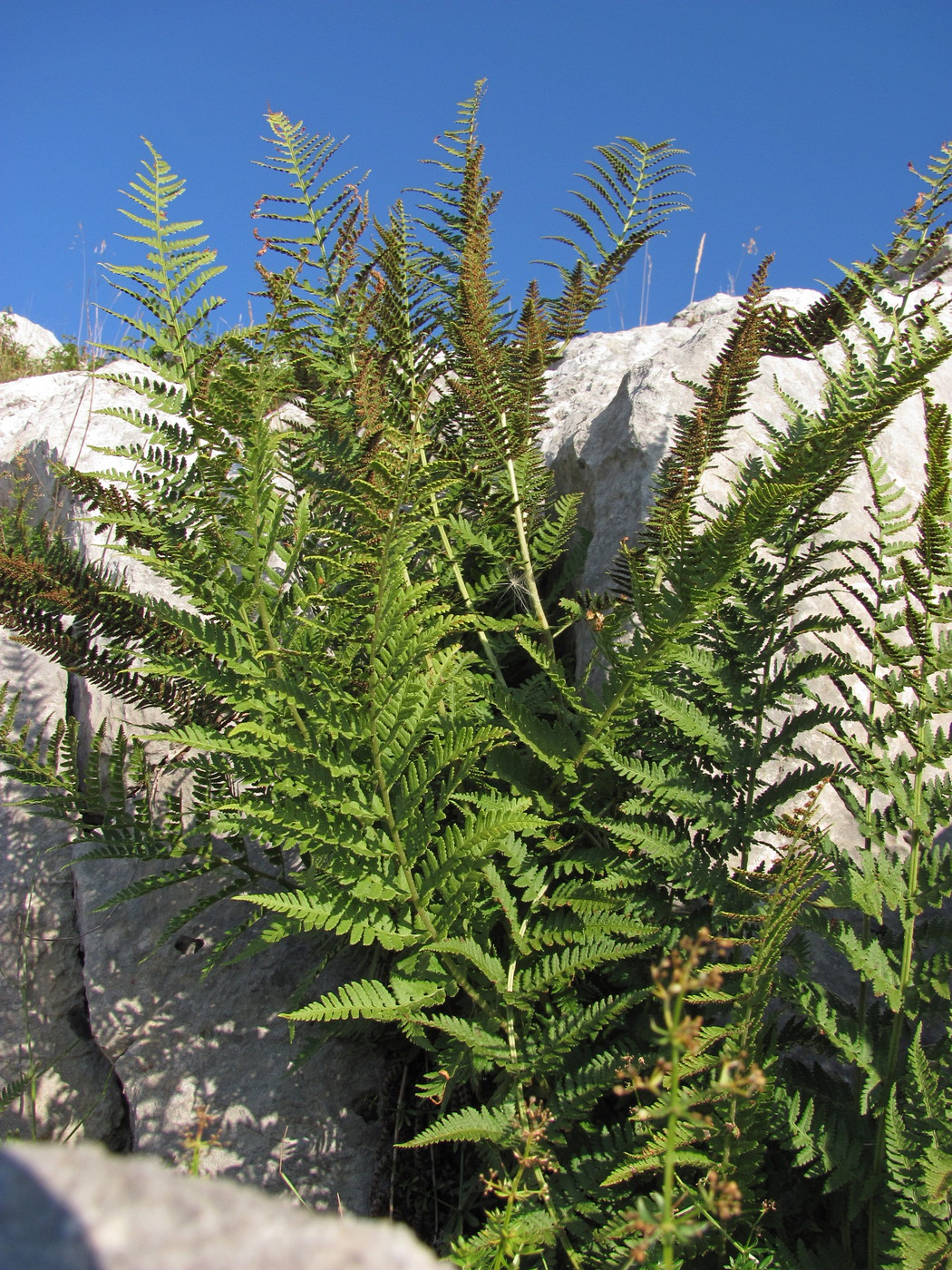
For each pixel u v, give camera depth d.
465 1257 1.58
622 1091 1.24
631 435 2.97
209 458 1.85
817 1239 1.85
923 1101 1.59
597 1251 1.66
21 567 2.42
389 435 2.02
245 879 2.60
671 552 2.11
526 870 2.09
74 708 3.36
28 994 2.90
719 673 2.09
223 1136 2.45
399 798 1.94
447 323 2.56
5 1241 0.63
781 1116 1.71
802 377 3.03
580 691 2.13
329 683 1.88
